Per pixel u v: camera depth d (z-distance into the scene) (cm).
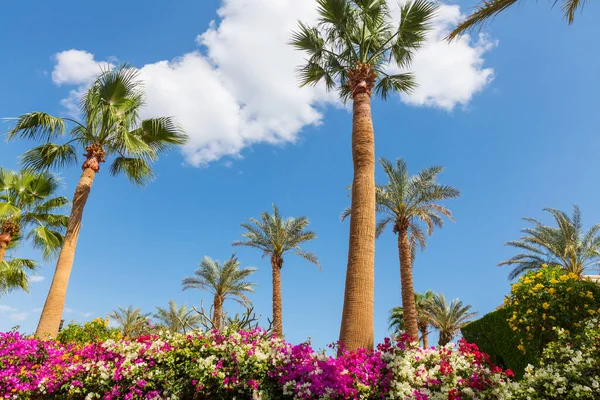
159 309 2645
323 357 566
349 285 714
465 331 1545
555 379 545
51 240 1387
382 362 549
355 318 682
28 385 688
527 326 893
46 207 1514
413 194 1753
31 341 809
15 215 1405
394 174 1791
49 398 680
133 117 1262
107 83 1141
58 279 1011
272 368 568
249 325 666
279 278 2112
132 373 602
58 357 771
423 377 536
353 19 980
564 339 679
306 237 2153
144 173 1317
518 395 531
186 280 2367
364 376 516
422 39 967
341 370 523
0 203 1331
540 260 1889
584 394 521
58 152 1186
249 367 570
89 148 1150
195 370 577
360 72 912
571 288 852
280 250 2147
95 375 629
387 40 976
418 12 910
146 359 632
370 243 743
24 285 1630
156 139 1266
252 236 2145
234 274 2402
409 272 1683
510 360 1246
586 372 558
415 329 1580
